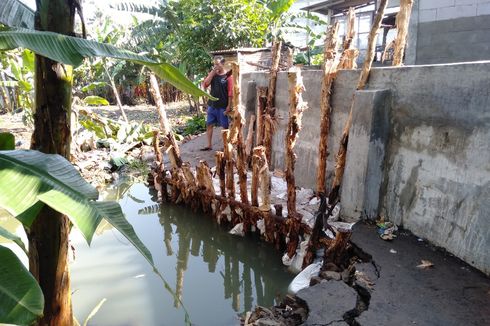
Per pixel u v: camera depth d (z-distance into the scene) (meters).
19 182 1.64
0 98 14.50
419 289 2.75
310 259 3.68
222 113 7.35
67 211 1.60
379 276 2.92
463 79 3.01
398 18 3.87
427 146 3.38
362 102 3.79
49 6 2.06
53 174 1.78
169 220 5.82
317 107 5.03
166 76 2.22
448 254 3.19
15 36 1.68
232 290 3.99
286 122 5.75
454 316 2.46
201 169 5.19
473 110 2.94
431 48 5.71
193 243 5.12
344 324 2.48
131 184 7.25
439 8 5.55
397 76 3.65
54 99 2.21
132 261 4.37
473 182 2.96
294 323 2.68
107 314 3.36
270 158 5.83
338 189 4.26
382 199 3.92
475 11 5.27
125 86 19.62
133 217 5.87
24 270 1.52
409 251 3.27
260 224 4.62
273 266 4.31
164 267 4.38
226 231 5.02
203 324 3.32
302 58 10.62
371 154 3.75
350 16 4.75
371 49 3.88
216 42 10.62
